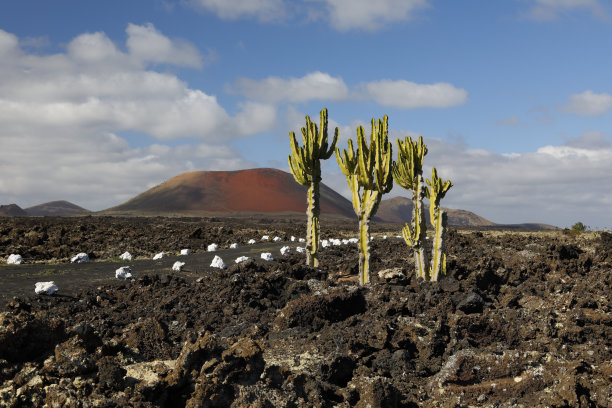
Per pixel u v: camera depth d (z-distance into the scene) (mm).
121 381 5457
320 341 7867
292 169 14695
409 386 7074
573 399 6629
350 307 9328
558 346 8320
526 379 7047
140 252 19203
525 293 11547
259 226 44750
